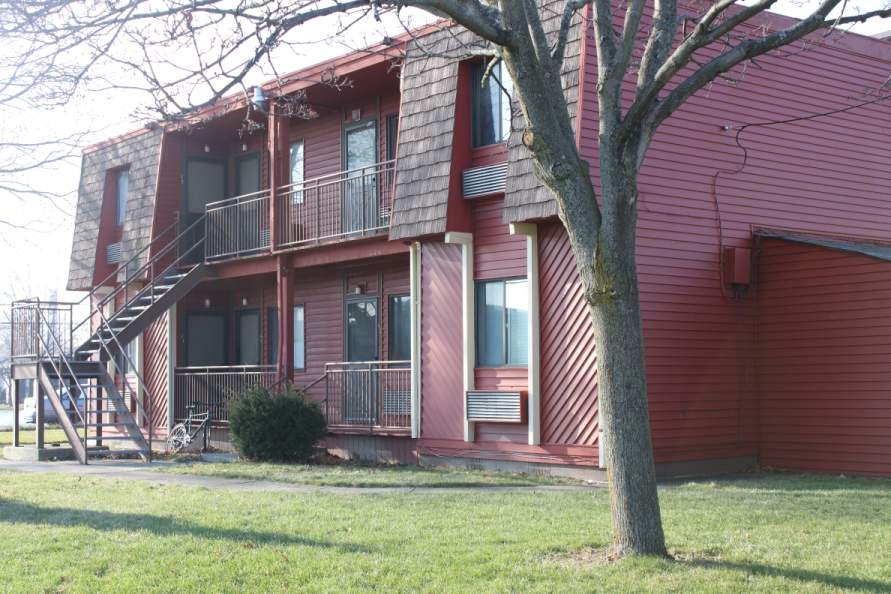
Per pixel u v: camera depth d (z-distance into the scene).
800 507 11.72
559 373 15.85
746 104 17.83
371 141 21.36
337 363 19.81
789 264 17.16
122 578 8.45
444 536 9.96
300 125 23.25
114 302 26.23
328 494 13.40
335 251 19.95
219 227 23.36
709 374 16.73
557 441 15.81
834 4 9.10
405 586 8.02
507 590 7.80
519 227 16.02
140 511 11.93
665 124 16.59
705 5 16.73
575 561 8.80
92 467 18.88
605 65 8.93
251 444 18.81
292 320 20.75
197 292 25.34
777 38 9.07
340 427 19.45
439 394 17.70
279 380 20.36
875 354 16.02
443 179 17.20
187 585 8.16
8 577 8.60
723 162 17.38
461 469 16.92
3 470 18.34
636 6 8.90
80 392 22.78
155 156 24.97
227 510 11.87
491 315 17.09
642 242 16.03
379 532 10.23
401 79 18.45
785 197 18.25
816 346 16.72
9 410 61.38
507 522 10.75
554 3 15.92
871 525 10.43
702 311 16.75
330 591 7.89
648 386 15.87
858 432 16.14
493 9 9.42
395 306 21.25
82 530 10.65
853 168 19.42
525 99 8.95
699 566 8.44
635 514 8.70
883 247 18.03
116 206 27.22
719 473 16.67
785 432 17.06
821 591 7.70
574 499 12.59
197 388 23.55
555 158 8.89
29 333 22.88
